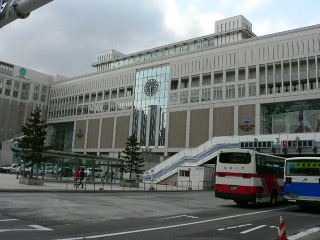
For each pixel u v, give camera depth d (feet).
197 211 52.16
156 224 35.99
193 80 245.65
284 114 202.39
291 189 56.95
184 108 242.17
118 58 347.77
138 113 270.05
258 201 61.31
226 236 30.07
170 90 254.27
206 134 226.17
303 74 195.21
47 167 119.85
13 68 361.92
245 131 209.05
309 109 196.44
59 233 27.78
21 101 361.10
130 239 26.48
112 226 33.19
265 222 41.06
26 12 27.30
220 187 63.77
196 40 288.51
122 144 274.36
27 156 95.91
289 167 58.23
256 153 62.69
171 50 304.09
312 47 194.59
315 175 55.11
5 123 345.51
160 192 106.22
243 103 214.07
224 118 220.23
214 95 229.45
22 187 80.23
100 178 138.92
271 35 212.02
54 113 351.87
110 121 290.15
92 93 314.76
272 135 155.33
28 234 26.53
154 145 252.62
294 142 148.15
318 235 32.27
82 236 26.84
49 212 40.86
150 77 270.46
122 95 288.71
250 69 218.38
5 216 35.63
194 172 151.64
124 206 53.62
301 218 47.19
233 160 63.36
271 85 208.85
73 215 39.65
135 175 167.02
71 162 126.00
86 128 309.63
